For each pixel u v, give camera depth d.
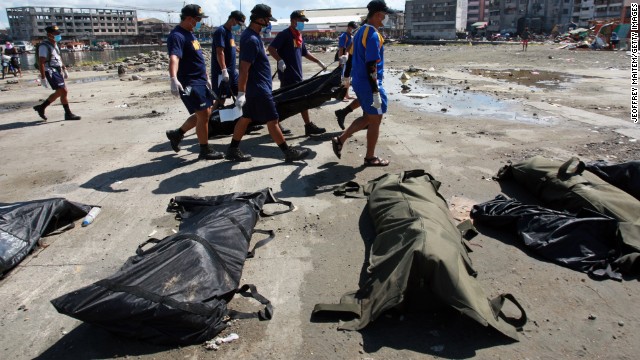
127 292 2.49
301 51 7.30
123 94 12.61
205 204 4.27
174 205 4.40
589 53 29.27
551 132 7.14
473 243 3.61
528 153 5.99
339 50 9.83
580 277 3.14
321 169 5.50
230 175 5.37
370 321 2.62
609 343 2.50
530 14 98.69
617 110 8.88
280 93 6.98
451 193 4.64
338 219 4.09
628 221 3.50
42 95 12.88
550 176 4.25
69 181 5.30
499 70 17.64
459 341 2.52
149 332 2.51
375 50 4.91
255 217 3.86
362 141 6.79
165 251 2.89
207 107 5.68
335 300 2.94
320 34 97.62
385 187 4.05
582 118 8.16
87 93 12.98
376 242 3.28
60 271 3.35
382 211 3.74
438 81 14.19
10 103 11.42
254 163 5.82
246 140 7.10
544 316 2.74
